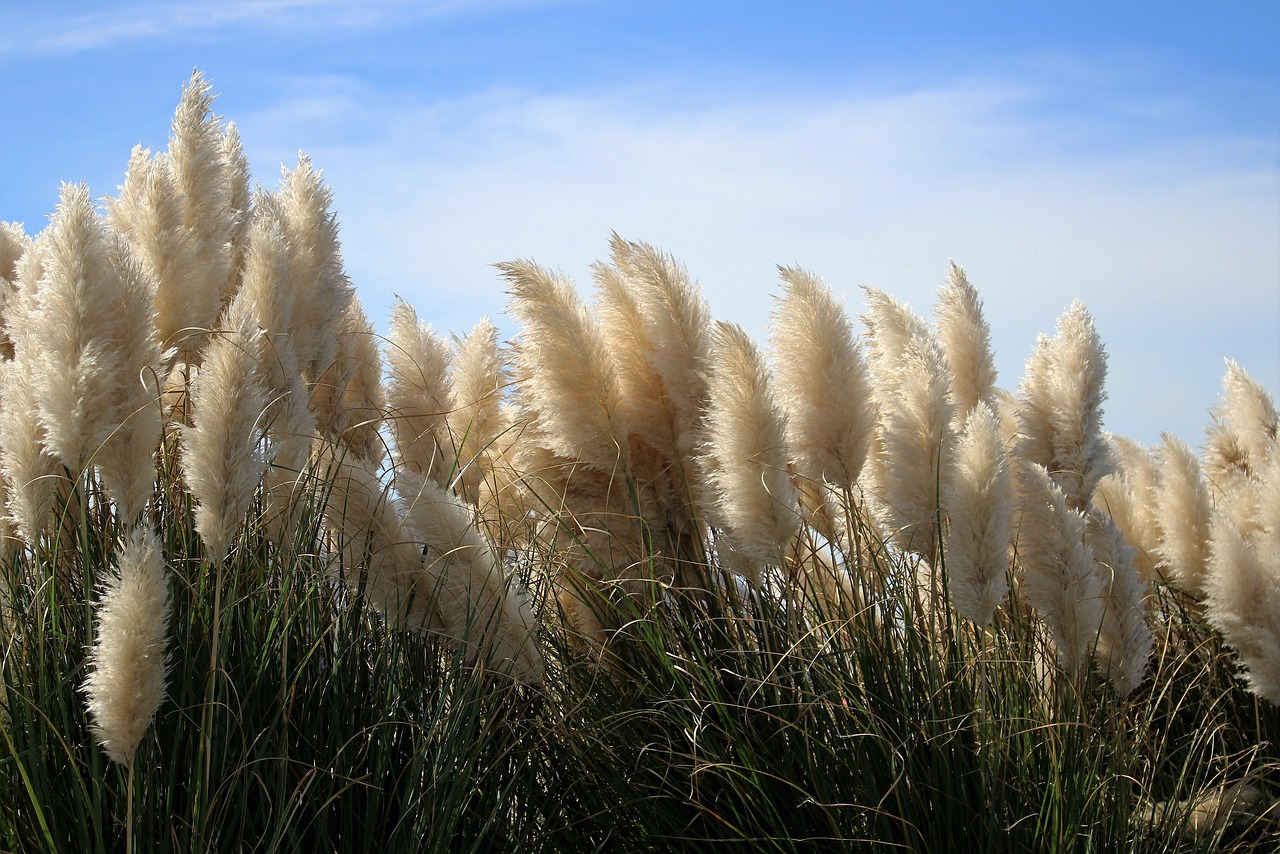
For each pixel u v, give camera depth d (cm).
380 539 307
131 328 276
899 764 313
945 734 315
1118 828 323
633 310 373
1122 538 367
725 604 353
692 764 324
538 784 339
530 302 356
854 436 351
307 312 379
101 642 221
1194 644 455
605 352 363
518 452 388
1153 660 442
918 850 304
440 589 305
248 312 294
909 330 400
